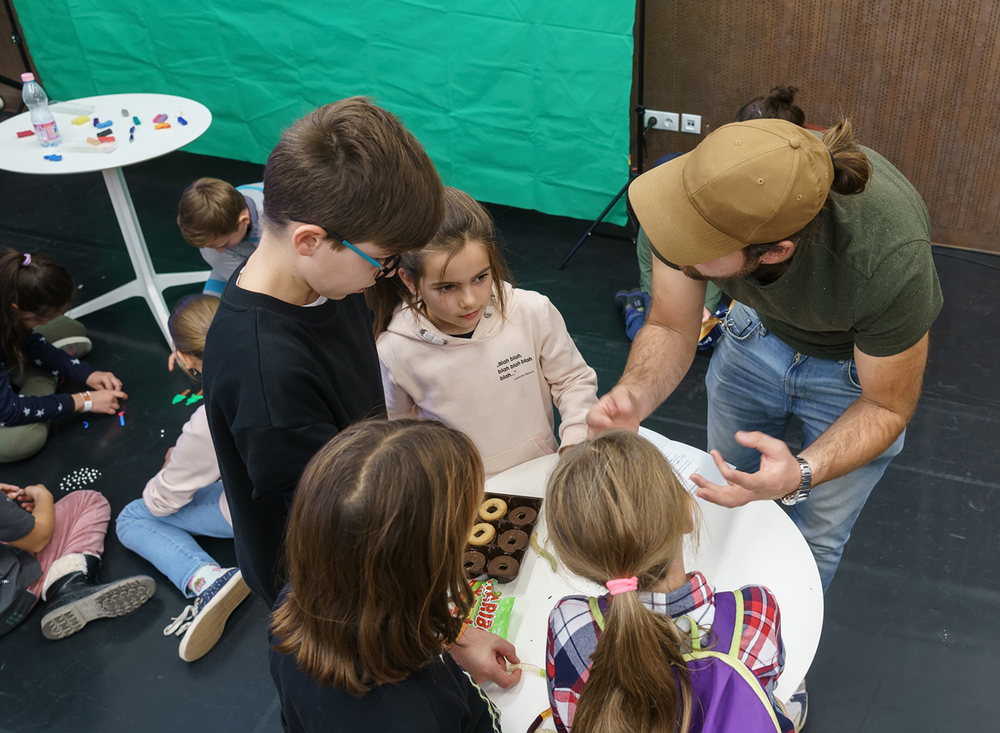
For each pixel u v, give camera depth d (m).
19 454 2.70
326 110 1.04
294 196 1.01
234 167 4.41
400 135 1.03
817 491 1.75
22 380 2.89
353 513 0.84
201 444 2.08
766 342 1.73
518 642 1.35
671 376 1.62
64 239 3.87
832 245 1.29
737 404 1.87
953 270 3.24
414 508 0.85
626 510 0.90
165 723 1.97
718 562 1.44
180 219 2.69
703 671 0.96
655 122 3.57
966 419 2.62
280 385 1.11
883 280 1.26
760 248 1.16
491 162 3.65
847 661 2.01
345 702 0.93
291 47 3.74
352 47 3.60
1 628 2.18
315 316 1.19
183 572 2.21
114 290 3.26
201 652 2.09
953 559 2.22
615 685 0.90
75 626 2.15
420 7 3.35
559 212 3.66
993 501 2.37
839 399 1.66
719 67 3.34
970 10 2.85
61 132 2.98
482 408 1.76
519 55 3.30
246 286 1.14
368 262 1.07
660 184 1.22
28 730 1.97
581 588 1.40
